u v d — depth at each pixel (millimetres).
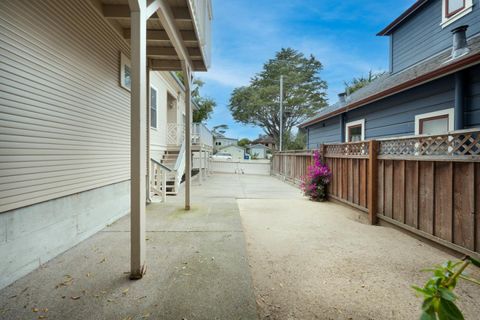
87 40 3322
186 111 4902
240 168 16656
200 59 5230
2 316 1703
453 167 2875
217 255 2750
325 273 2459
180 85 10594
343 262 2711
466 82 4094
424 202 3314
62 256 2721
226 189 8477
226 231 3590
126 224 3979
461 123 4098
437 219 3100
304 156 8695
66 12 2887
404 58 6992
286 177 11219
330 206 5680
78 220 3145
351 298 2025
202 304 1860
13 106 2180
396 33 7352
